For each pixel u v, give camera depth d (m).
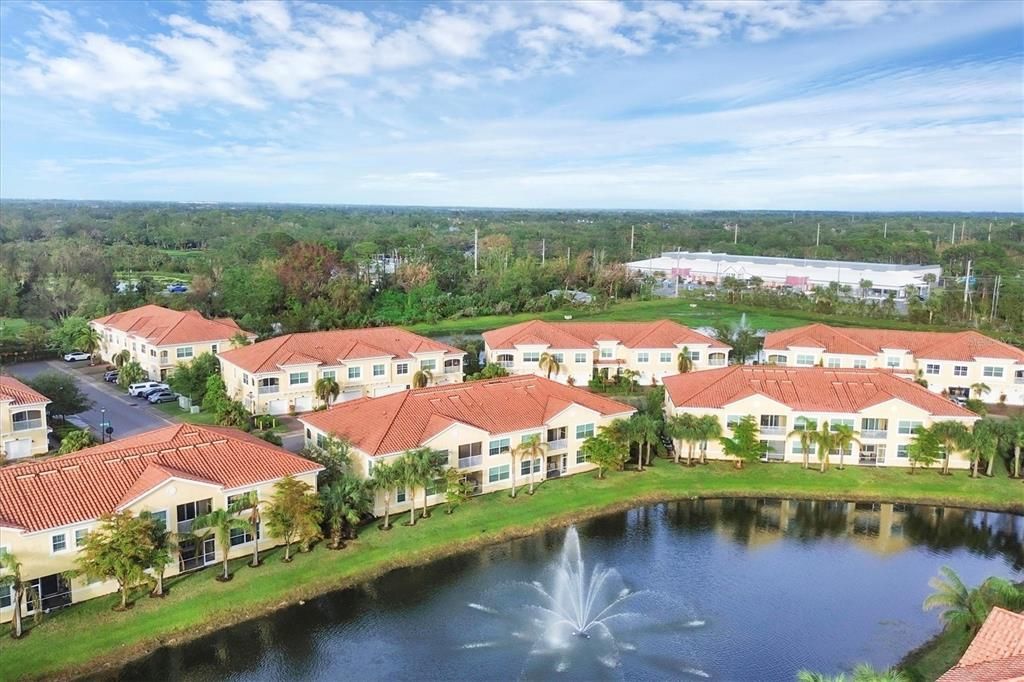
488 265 175.25
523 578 48.69
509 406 63.41
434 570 49.22
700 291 168.62
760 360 101.62
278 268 135.12
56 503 42.03
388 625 43.12
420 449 54.69
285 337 82.81
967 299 136.12
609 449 62.31
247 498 47.75
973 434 64.12
